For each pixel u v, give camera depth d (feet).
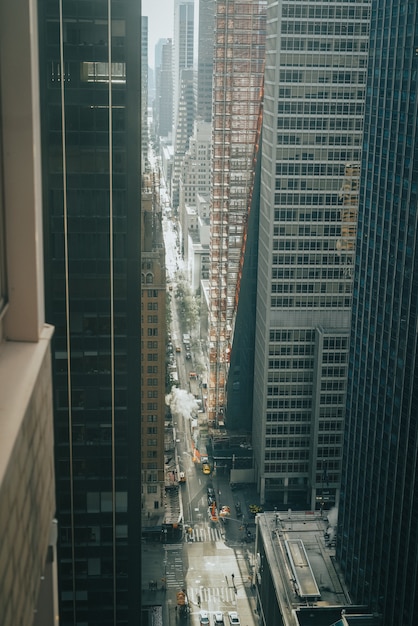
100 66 301.63
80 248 315.37
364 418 546.67
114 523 335.88
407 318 472.85
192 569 647.56
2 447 40.93
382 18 508.12
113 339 323.16
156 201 590.14
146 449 649.61
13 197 54.19
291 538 593.83
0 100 52.65
